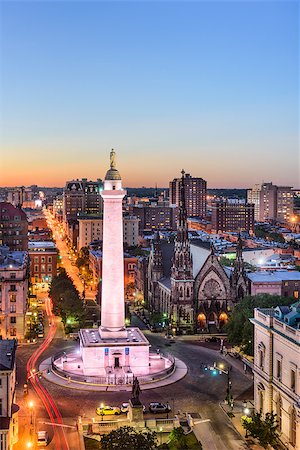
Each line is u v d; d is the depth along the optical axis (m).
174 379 133.50
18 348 160.12
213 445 98.06
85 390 126.69
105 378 130.62
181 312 184.50
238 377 135.38
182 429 99.12
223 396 122.56
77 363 142.25
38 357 150.88
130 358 138.38
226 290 188.75
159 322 189.50
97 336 145.88
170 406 116.69
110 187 141.12
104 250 142.75
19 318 170.75
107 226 141.88
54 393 124.50
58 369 136.25
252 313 152.38
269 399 102.12
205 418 110.25
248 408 113.62
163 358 147.88
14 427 98.69
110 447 86.25
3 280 169.50
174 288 184.38
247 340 147.62
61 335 175.75
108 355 137.88
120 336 142.25
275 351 100.62
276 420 97.75
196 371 140.25
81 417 110.69
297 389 91.75
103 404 115.12
